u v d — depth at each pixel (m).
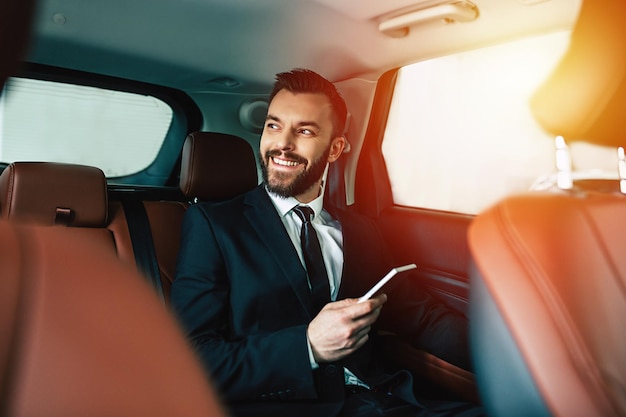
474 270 0.80
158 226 1.87
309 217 1.59
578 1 1.68
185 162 1.93
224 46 2.21
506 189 2.07
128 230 1.81
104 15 1.94
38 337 0.31
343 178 2.46
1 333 0.29
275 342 1.33
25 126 2.59
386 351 1.84
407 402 1.46
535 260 0.77
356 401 1.43
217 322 1.46
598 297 0.80
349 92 2.45
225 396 1.31
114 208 1.86
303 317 1.49
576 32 0.79
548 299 0.74
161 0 1.83
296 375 1.31
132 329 0.35
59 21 1.98
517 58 2.00
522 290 0.75
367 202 2.42
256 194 1.64
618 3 0.75
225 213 1.58
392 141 2.39
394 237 2.29
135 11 1.91
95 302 0.34
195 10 1.89
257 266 1.49
